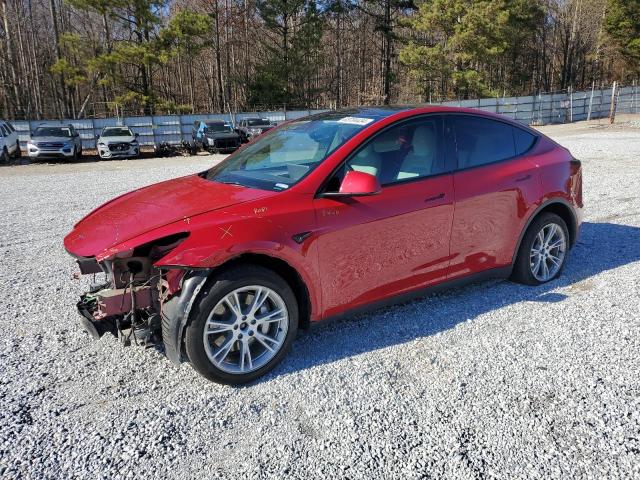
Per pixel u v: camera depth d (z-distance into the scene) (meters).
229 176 3.81
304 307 3.37
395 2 39.56
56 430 2.70
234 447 2.57
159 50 30.16
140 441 2.62
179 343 2.94
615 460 2.43
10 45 38.25
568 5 53.66
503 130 4.36
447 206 3.79
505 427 2.68
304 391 3.04
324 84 54.38
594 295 4.32
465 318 3.95
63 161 21.41
